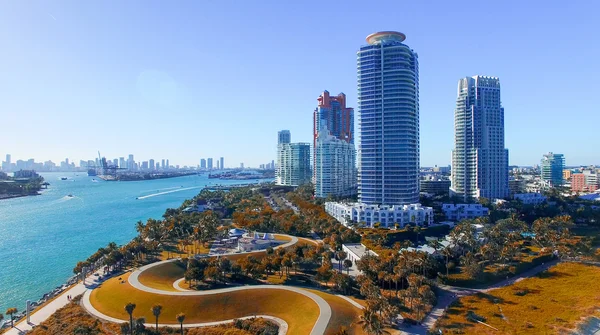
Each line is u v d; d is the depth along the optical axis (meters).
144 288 150.62
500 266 182.50
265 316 132.12
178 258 198.12
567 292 153.38
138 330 115.56
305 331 115.75
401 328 125.38
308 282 169.12
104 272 189.88
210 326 124.69
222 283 166.25
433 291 152.00
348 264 181.62
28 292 180.00
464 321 127.75
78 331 116.25
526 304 141.75
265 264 171.38
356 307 138.12
